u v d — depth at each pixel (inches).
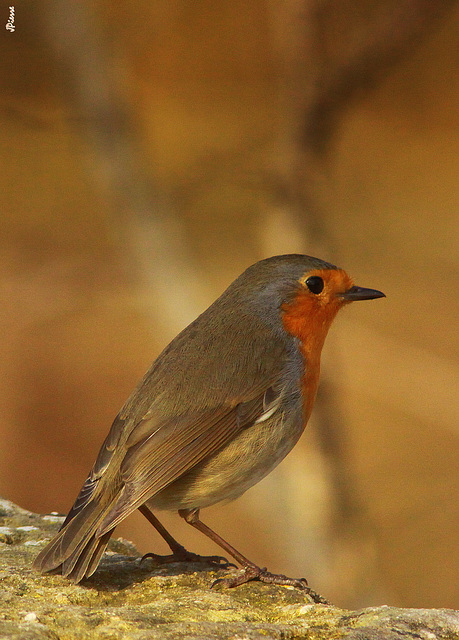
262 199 465.1
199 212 863.1
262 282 280.5
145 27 651.5
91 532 220.5
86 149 479.5
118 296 742.5
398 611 197.6
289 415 261.0
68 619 183.6
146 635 174.9
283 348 267.0
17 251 831.7
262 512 465.7
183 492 248.2
